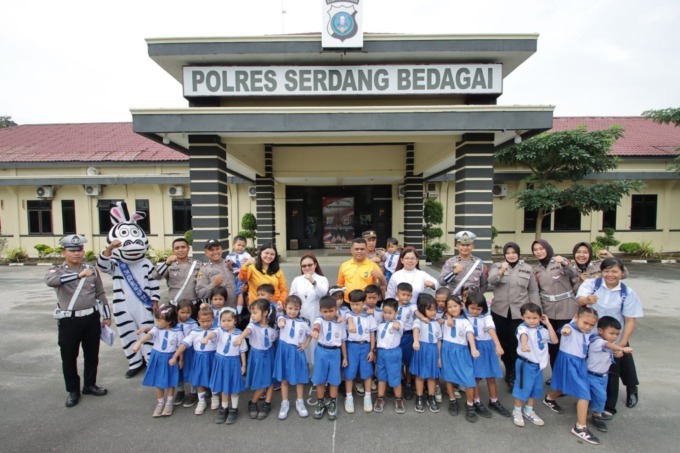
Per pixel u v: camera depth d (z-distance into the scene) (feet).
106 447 9.48
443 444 9.61
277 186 40.96
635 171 43.86
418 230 34.78
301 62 20.07
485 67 19.25
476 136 19.51
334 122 18.17
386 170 34.42
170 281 13.61
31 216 47.57
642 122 55.11
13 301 25.61
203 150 19.65
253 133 18.89
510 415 10.93
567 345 10.48
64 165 45.80
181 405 11.67
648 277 33.17
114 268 13.53
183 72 19.30
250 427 10.41
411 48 18.97
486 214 19.70
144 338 10.93
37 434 10.02
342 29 18.43
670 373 13.70
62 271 11.61
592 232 46.52
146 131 18.19
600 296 11.16
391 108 18.07
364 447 9.49
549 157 37.24
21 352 16.02
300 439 9.86
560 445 9.57
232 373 10.64
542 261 12.94
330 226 45.70
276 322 11.44
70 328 11.47
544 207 37.32
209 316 11.10
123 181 45.19
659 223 46.65
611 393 10.79
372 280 12.96
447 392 11.98
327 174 34.30
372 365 11.51
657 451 9.31
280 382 12.12
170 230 47.52
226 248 21.01
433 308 11.17
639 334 17.92
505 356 13.00
